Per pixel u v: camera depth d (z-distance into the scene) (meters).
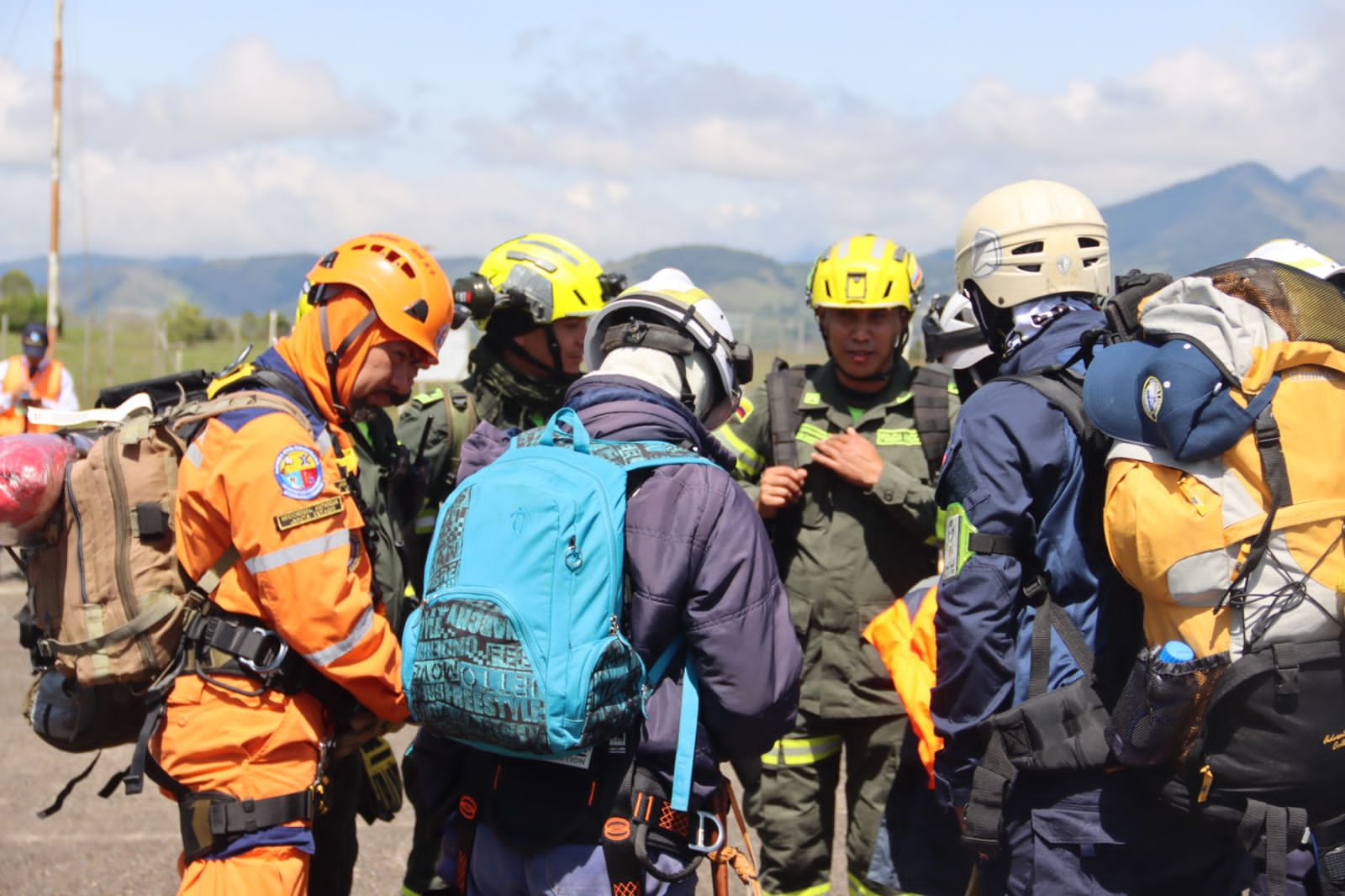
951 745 2.90
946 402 4.16
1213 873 2.81
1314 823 2.63
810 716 4.08
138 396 3.22
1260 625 2.51
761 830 4.16
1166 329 2.61
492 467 2.61
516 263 4.06
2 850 5.04
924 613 3.41
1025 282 3.11
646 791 2.52
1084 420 2.77
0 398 11.70
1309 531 2.49
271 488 2.80
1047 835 2.78
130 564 2.85
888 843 3.72
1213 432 2.48
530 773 2.54
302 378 3.09
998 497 2.80
